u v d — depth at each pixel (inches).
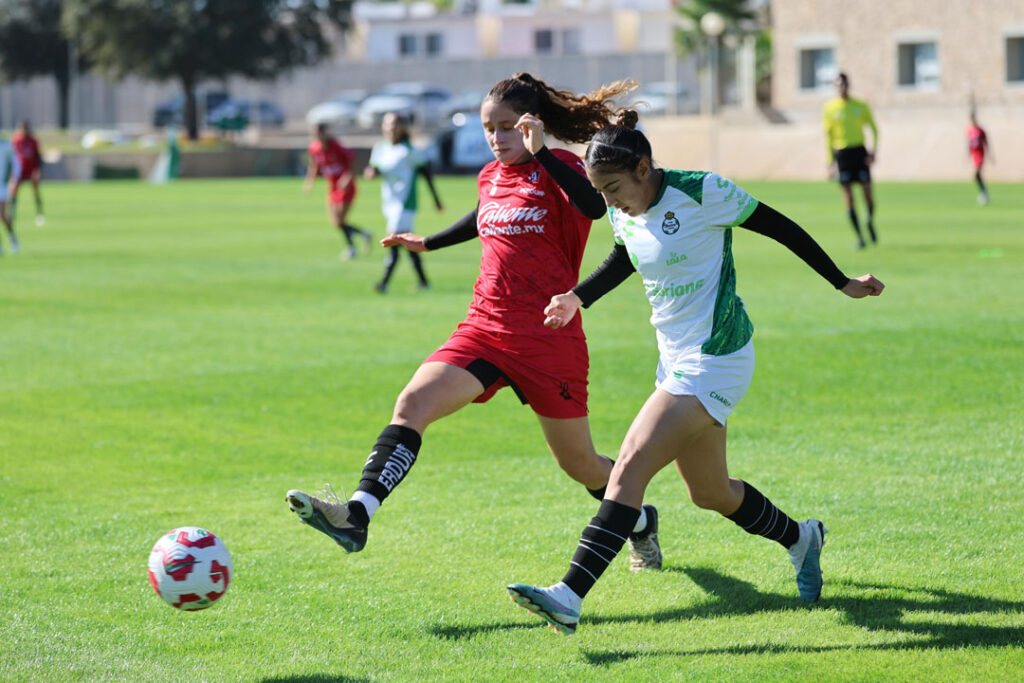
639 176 443.8
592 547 438.9
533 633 469.4
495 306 509.7
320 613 490.9
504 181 513.0
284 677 428.8
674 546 572.1
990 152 4055.1
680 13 6205.7
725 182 448.8
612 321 1270.9
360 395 919.0
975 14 4498.0
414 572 538.9
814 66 4936.0
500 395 923.4
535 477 694.5
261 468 721.0
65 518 620.7
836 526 591.2
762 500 488.4
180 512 632.4
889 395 883.4
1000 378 930.1
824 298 1386.6
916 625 467.8
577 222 508.4
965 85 4557.1
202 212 3206.2
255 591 515.5
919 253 1822.1
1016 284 1460.4
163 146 6240.2
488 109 508.4
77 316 1331.2
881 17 4712.1
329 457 746.8
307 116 7598.4
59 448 768.3
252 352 1099.3
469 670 433.1
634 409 862.5
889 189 3641.7
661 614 488.1
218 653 450.3
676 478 692.1
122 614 489.7
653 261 454.3
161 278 1688.0
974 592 501.0
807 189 3727.9
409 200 1515.7
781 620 477.1
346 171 1953.7
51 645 457.4
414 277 1694.1
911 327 1167.6
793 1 4916.3
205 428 822.5
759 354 1045.8
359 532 458.3
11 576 534.3
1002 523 590.9
